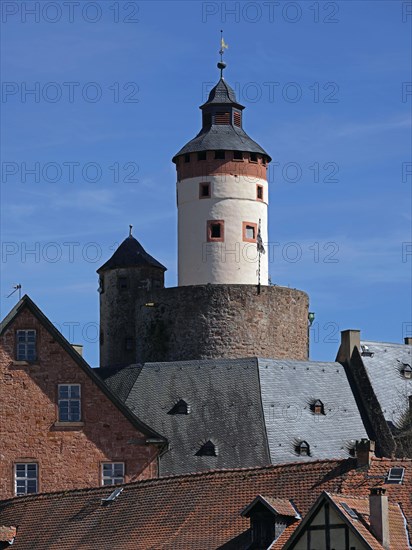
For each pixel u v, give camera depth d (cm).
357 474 8269
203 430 11594
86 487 10025
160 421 11706
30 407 10925
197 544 8300
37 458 10862
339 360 12888
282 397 11988
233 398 11856
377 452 12231
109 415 10919
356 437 12081
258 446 11438
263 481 8544
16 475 10850
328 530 7694
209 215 13750
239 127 14062
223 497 8588
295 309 13488
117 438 10900
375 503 7731
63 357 10981
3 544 9325
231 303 13212
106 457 10875
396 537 7769
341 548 7638
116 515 9012
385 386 12688
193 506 8650
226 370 12094
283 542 7881
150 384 12081
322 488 8269
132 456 10875
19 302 11056
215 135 13875
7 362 10969
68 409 10944
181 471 11188
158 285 14412
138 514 8894
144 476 10856
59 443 10888
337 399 12325
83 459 10869
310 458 11581
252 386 11944
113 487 9331
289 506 8106
